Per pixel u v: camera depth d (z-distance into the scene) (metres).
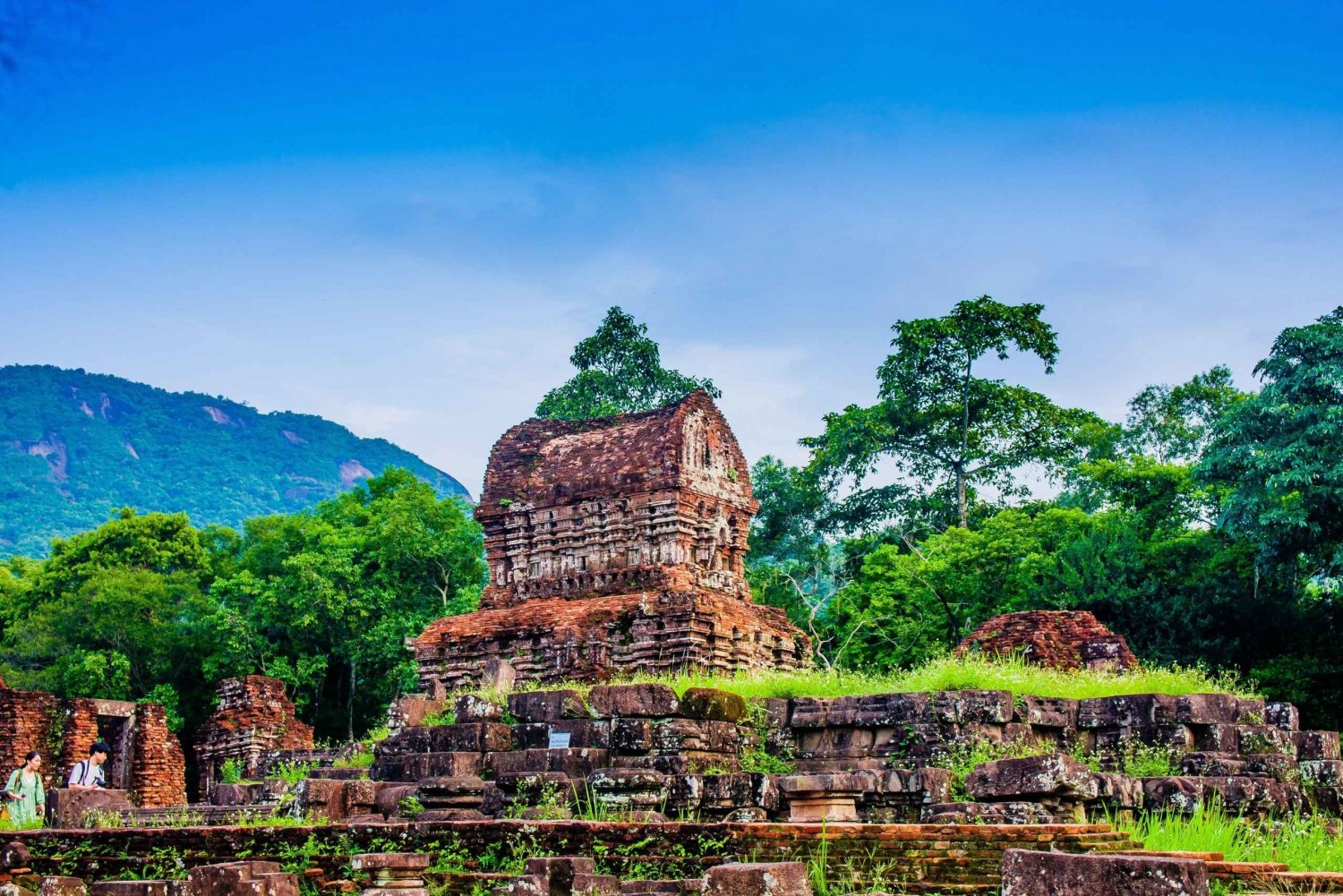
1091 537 49.50
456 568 55.00
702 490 36.88
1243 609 45.44
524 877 15.48
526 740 24.23
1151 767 23.45
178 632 54.56
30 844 19.52
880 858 16.00
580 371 62.91
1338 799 23.86
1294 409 43.72
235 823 22.67
